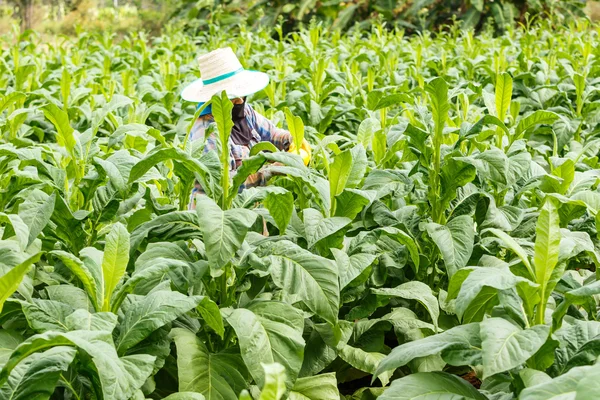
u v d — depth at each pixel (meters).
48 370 2.28
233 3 20.16
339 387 3.87
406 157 4.44
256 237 3.26
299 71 8.91
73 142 3.71
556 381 2.09
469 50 9.90
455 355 2.46
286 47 10.98
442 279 3.89
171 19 21.17
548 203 2.49
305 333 3.35
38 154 3.48
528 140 5.87
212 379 2.80
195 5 19.89
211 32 13.40
